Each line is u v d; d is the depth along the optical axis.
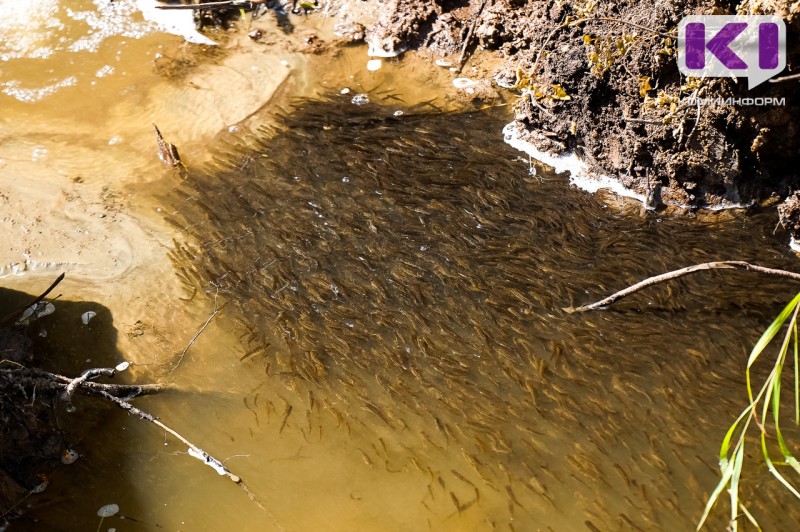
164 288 3.87
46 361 3.70
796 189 3.91
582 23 4.15
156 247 3.99
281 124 4.39
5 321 3.70
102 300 3.84
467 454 3.48
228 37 4.73
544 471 3.44
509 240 3.94
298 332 3.75
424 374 3.64
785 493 3.36
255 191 4.15
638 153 4.02
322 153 4.26
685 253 3.87
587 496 3.39
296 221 4.04
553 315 3.74
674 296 3.75
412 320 3.76
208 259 3.95
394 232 3.99
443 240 3.95
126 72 4.60
